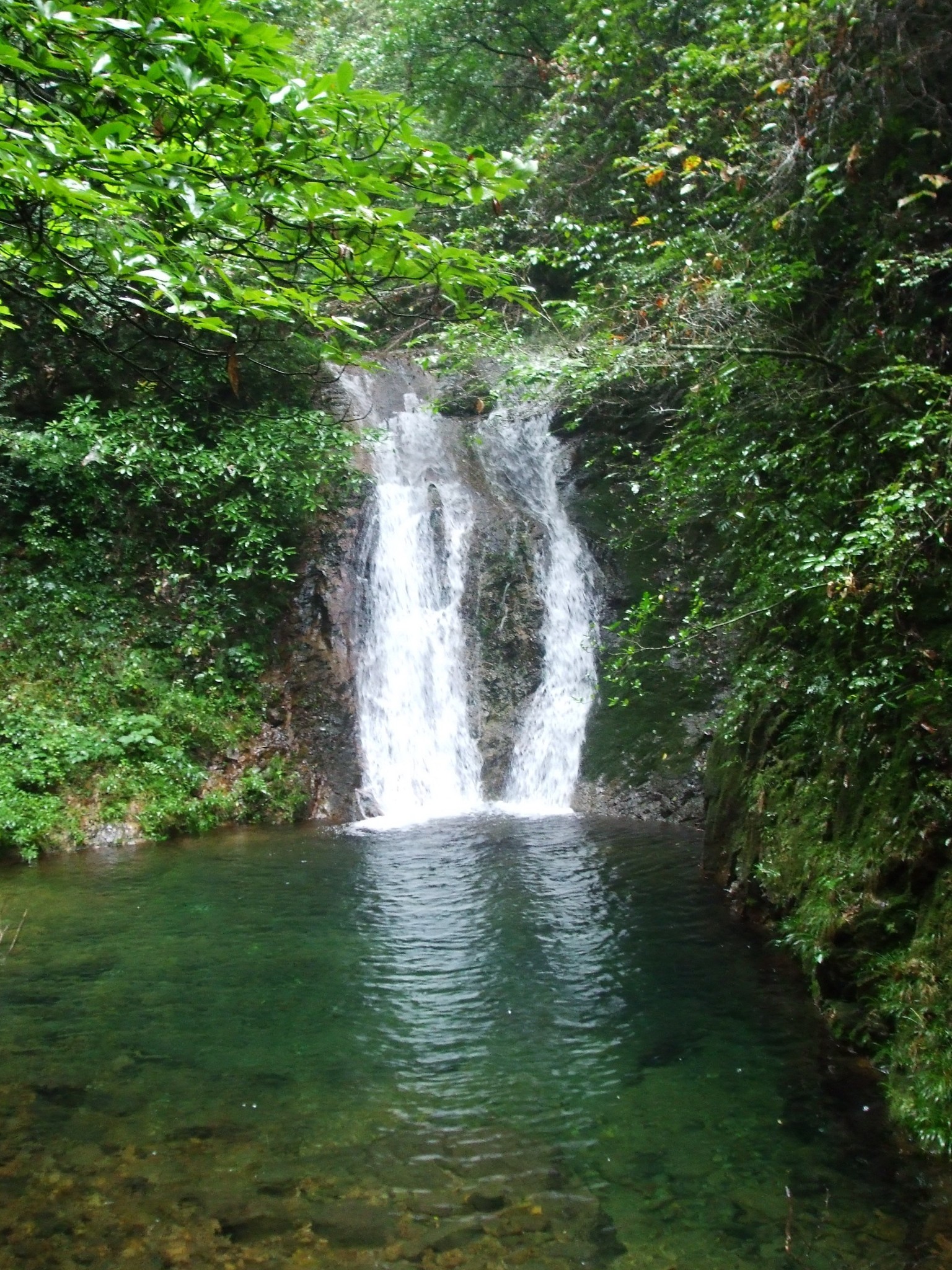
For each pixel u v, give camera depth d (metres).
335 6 19.52
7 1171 3.79
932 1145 3.79
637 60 11.19
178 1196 3.62
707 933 6.71
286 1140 4.05
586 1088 4.50
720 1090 4.45
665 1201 3.58
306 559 12.20
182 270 3.34
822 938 5.21
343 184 3.34
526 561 12.95
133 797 10.14
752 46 8.30
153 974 6.07
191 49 3.12
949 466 4.53
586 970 6.04
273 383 12.86
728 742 8.18
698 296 6.55
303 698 11.75
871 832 5.21
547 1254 3.28
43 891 7.99
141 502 11.73
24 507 11.65
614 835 10.00
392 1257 3.26
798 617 6.81
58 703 10.55
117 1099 4.43
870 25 6.11
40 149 2.97
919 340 5.69
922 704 5.07
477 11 17.06
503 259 3.73
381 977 6.00
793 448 6.14
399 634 12.36
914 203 6.00
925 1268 3.14
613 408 12.75
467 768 12.23
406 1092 4.50
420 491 13.12
